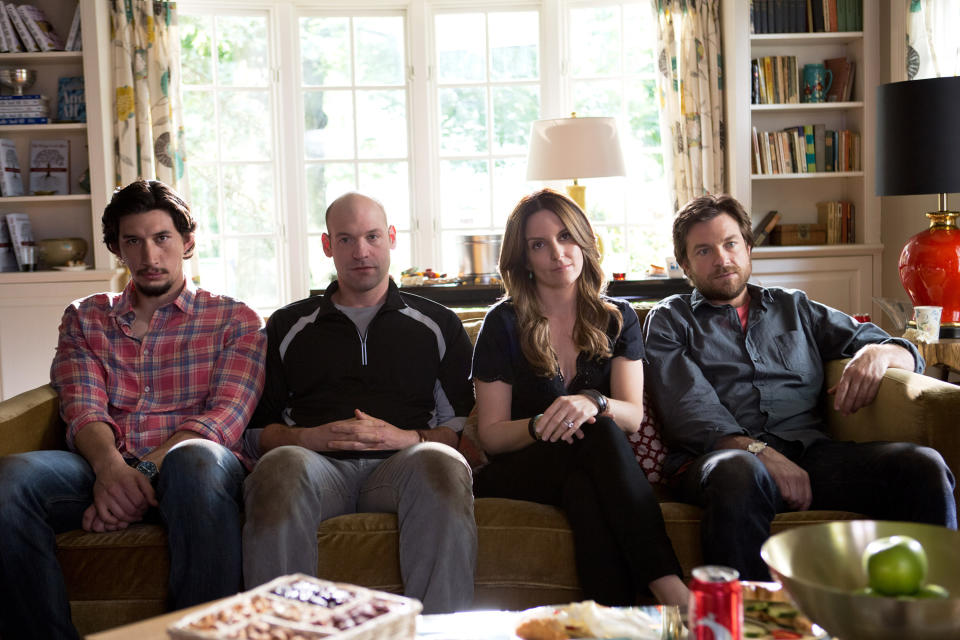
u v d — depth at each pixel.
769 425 2.38
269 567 1.91
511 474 2.19
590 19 5.37
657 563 1.90
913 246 3.21
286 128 5.38
